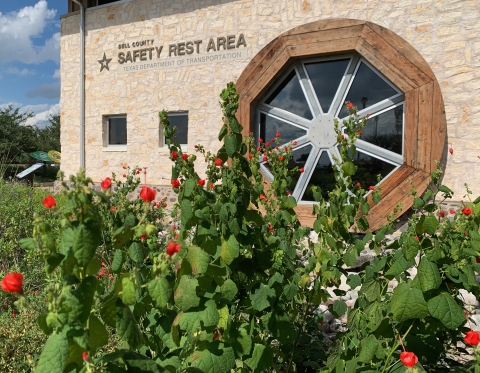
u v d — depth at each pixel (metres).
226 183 1.81
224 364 1.54
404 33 6.56
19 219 4.82
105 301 1.19
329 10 7.11
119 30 9.45
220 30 8.21
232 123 1.81
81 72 9.91
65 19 10.24
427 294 1.58
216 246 1.68
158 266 1.21
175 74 8.77
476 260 1.89
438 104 6.05
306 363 2.48
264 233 2.39
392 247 2.09
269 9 7.68
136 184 4.39
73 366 1.14
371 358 1.68
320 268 2.52
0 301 3.05
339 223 2.70
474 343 1.39
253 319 1.80
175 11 8.73
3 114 26.56
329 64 7.33
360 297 2.17
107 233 2.46
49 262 1.09
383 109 6.89
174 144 1.96
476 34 6.09
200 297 1.59
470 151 6.16
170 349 1.74
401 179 6.30
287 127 7.79
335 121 2.90
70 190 1.11
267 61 7.41
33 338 2.54
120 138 9.84
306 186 7.59
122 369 1.18
